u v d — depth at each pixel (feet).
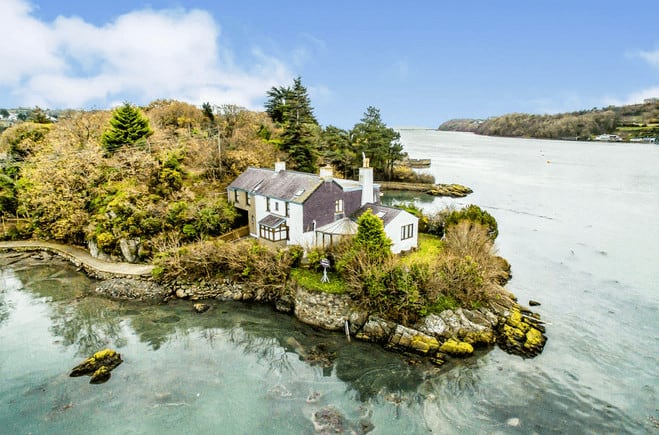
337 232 139.23
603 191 315.78
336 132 347.56
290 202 143.23
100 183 181.98
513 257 169.68
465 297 115.24
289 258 130.72
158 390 90.12
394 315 110.22
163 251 143.43
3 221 190.39
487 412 84.12
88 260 156.15
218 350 106.01
